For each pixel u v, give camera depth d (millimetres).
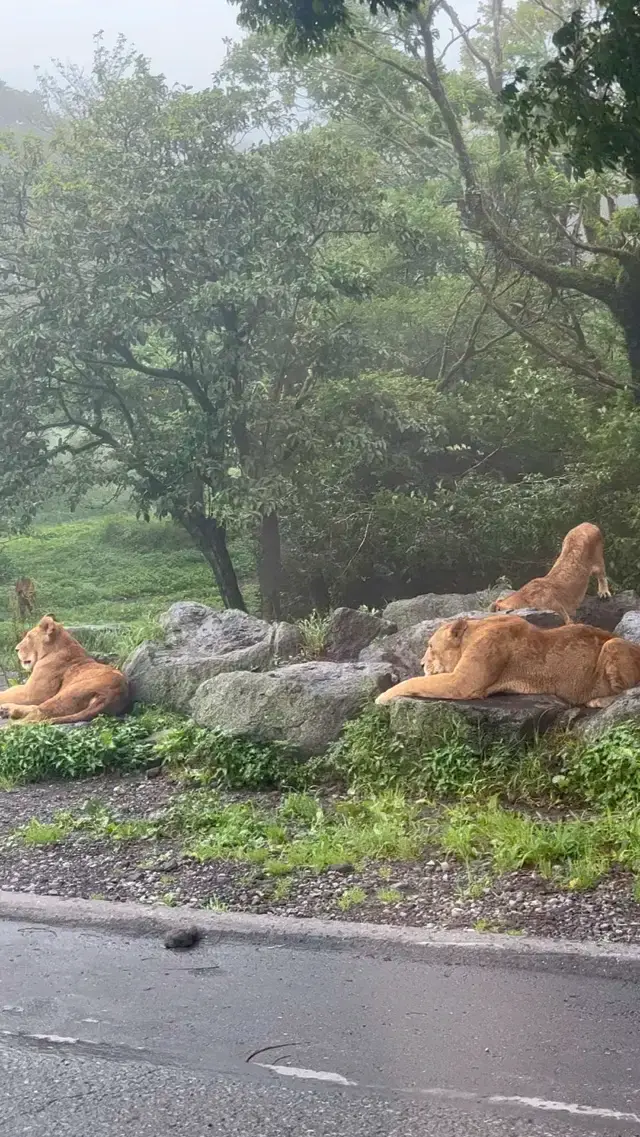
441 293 25062
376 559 21281
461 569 21266
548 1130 3973
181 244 18750
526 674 8430
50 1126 4102
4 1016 4969
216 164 19406
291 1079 4363
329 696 8844
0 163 21609
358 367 21375
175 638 11852
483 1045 4562
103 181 19125
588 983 5082
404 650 10344
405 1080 4324
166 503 20031
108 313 18531
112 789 8711
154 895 6301
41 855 7086
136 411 22297
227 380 19375
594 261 24094
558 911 5723
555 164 23969
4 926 6070
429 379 24734
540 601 11242
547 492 19375
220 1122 4098
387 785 8000
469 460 22609
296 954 5559
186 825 7465
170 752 9047
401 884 6238
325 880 6391
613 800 7168
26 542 33500
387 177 29719
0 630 17578
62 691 10539
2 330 19844
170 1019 4898
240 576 27922
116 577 28547
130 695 10859
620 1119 4020
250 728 8984
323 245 21281
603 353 26969
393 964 5395
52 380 21609
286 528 21641
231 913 5930
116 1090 4328
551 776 7695
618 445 19859
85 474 20922
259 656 10852
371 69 26422
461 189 25297
